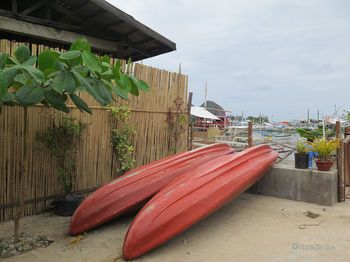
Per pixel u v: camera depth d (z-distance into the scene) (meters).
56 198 5.34
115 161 6.16
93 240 4.16
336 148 5.89
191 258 3.61
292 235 4.28
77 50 3.16
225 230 4.46
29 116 4.95
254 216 5.06
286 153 8.40
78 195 5.38
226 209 5.40
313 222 4.78
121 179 4.79
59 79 3.14
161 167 5.09
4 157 4.73
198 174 4.54
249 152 5.69
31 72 3.02
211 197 4.20
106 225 4.68
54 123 5.23
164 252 3.76
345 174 6.71
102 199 4.45
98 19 7.51
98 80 3.44
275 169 6.16
